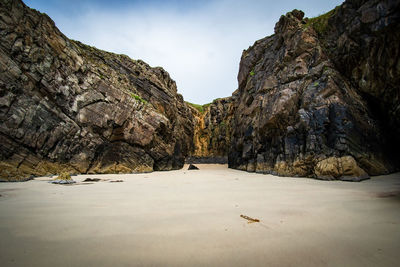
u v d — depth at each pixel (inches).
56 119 561.9
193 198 249.6
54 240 117.8
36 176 486.6
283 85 688.4
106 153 696.4
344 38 535.5
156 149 909.2
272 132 696.4
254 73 954.7
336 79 539.8
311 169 502.6
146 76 995.3
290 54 701.9
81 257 97.9
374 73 469.7
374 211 180.1
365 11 454.9
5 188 322.3
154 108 942.4
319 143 494.6
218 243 115.6
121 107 751.1
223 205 209.8
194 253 103.5
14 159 459.5
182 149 1341.0
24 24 522.3
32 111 507.2
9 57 481.4
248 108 899.4
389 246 109.8
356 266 90.7
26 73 509.7
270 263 93.9
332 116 495.8
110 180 476.1
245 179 498.3
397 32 395.5
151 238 122.3
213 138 2053.4
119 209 191.9
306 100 572.7
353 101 511.5
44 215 168.2
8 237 121.1
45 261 93.4
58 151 559.2
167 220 157.5
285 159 583.8
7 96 464.1
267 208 195.9
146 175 649.0
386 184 343.0
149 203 219.6
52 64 571.5
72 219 158.6
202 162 1827.0
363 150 462.3
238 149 1041.5
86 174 617.6
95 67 737.6
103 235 126.3
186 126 1483.8
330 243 114.7
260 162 724.0
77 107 626.5
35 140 506.0
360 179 394.6
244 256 100.7
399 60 402.9
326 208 193.9
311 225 145.3
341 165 428.1
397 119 496.4
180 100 1429.6
